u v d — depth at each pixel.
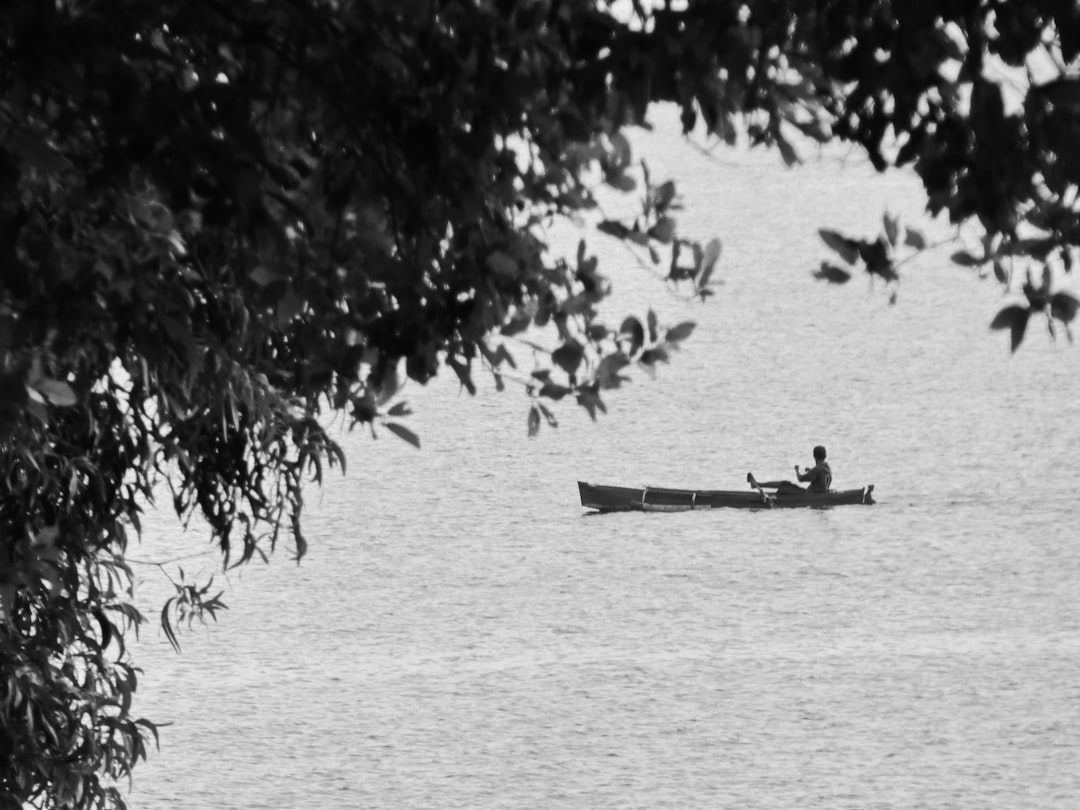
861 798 76.00
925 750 81.12
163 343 23.97
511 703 88.69
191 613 46.16
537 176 26.78
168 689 90.19
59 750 40.75
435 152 22.14
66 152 23.25
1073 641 95.38
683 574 109.12
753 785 77.75
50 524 39.12
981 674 90.75
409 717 86.44
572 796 76.75
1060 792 75.81
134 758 44.12
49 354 24.34
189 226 24.38
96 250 22.61
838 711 86.44
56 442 37.44
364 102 21.97
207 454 38.97
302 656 95.31
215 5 21.31
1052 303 24.47
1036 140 20.78
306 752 82.31
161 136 20.73
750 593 105.88
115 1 20.14
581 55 22.11
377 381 25.08
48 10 19.83
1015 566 108.75
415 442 28.61
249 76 22.75
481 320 25.58
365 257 23.81
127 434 38.69
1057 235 24.44
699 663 94.12
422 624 100.44
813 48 23.25
